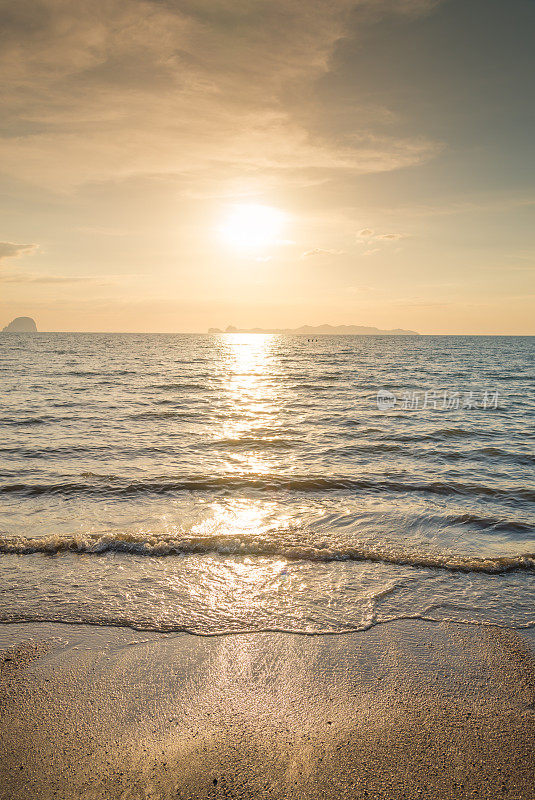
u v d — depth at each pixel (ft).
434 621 17.43
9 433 52.42
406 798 10.11
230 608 18.24
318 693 13.55
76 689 13.58
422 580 20.66
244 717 12.60
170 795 10.12
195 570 21.38
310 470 39.19
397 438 52.85
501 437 53.62
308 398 89.20
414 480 36.52
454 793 10.27
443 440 51.90
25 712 12.67
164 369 161.27
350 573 21.30
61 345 376.07
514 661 15.08
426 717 12.61
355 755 11.28
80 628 16.70
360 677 14.26
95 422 60.44
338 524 27.17
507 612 18.11
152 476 36.63
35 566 21.58
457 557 22.85
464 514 28.99
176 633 16.53
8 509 29.07
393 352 316.19
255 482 35.50
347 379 130.41
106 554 22.91
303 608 18.28
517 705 13.10
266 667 14.73
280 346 438.40
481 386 112.68
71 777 10.60
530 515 28.99
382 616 17.74
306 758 11.18
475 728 12.21
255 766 10.94
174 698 13.30
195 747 11.53
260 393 96.63
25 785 10.37
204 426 59.31
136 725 12.27
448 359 237.25
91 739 11.76
